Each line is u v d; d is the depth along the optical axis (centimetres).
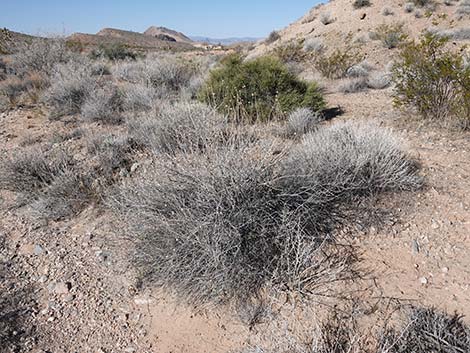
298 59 1723
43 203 436
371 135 445
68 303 303
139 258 320
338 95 1013
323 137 443
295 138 547
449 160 480
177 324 281
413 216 371
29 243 381
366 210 380
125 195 360
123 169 493
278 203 343
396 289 294
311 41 2088
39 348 264
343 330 261
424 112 658
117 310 295
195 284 297
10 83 1077
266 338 263
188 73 1133
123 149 553
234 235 296
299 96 723
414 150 516
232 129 405
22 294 312
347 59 1426
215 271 285
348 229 358
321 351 235
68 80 910
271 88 717
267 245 312
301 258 299
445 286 296
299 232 311
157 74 1059
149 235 316
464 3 2166
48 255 361
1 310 294
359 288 296
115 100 851
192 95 937
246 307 284
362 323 267
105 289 316
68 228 404
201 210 311
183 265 300
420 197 399
